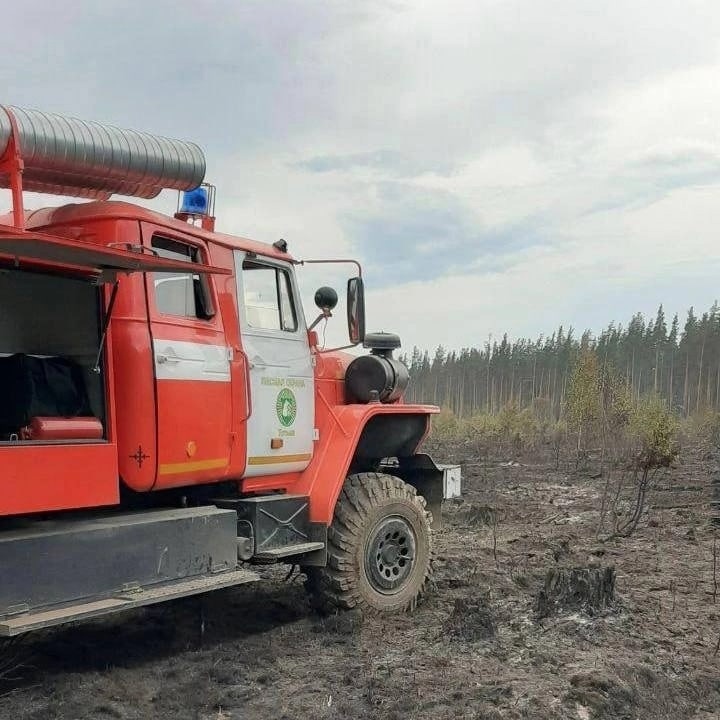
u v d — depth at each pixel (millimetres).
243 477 5426
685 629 5574
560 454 19688
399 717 4062
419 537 6336
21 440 4012
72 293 4469
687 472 15555
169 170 4945
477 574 7172
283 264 5984
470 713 4098
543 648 5035
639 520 10375
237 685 4605
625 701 4219
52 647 5242
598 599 5715
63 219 4746
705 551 8492
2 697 4324
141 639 5449
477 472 16391
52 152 4312
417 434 7004
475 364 89000
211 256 5312
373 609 5953
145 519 4555
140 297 4691
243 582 4875
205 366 5055
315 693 4484
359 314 5977
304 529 5777
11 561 3803
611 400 18312
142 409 4594
